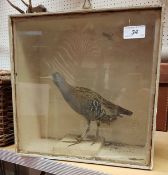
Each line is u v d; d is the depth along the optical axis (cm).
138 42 56
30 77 67
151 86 52
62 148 60
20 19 59
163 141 68
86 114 65
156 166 53
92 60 63
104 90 63
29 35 64
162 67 73
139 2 88
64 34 63
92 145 61
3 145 68
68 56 65
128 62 59
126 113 61
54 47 66
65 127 68
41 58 67
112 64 61
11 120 70
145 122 58
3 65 128
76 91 65
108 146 61
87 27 60
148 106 55
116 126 62
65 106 67
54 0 107
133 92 60
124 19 54
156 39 50
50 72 67
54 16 57
